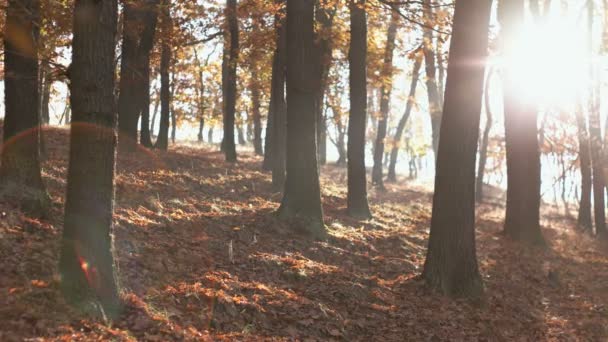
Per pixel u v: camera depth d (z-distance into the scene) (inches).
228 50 1042.7
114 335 221.1
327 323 296.0
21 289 234.4
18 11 325.7
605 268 563.8
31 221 308.3
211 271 322.7
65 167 486.0
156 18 663.1
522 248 595.8
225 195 553.3
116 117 243.0
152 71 975.6
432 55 996.6
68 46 463.8
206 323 262.5
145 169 556.1
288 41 466.6
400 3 496.7
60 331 212.2
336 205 658.8
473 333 323.0
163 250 334.0
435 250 390.0
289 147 470.3
